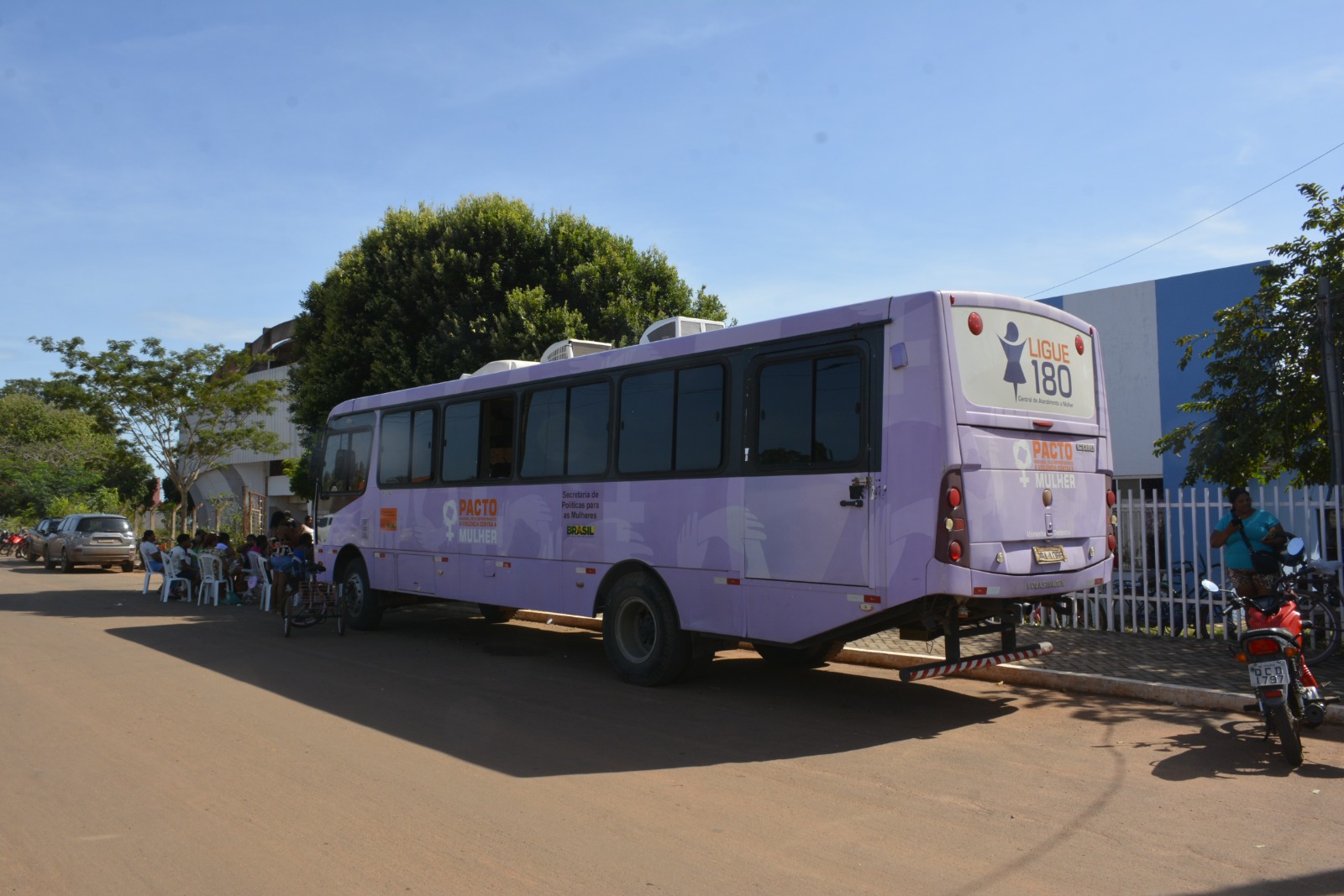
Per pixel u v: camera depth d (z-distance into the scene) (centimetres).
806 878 426
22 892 420
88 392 2473
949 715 763
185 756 645
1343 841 466
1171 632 1073
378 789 567
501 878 429
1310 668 873
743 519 809
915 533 684
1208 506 1042
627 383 940
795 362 779
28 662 1065
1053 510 753
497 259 1842
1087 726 720
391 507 1302
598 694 865
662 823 503
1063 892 409
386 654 1128
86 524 2891
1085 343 819
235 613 1653
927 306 696
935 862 446
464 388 1177
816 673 971
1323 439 1113
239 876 435
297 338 2216
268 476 3878
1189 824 495
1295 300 1065
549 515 1023
